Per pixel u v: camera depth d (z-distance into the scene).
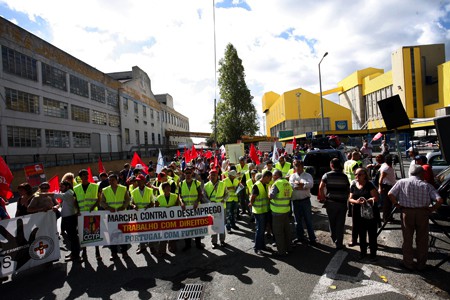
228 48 47.53
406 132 25.30
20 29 23.44
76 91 31.53
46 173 20.78
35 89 25.05
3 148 21.38
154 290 4.61
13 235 5.57
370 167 10.52
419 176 4.77
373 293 4.13
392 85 59.53
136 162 11.95
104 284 4.96
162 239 6.38
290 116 64.44
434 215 6.86
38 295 4.70
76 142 31.20
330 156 11.38
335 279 4.62
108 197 6.34
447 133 5.61
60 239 7.97
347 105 80.94
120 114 41.97
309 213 6.31
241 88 46.75
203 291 4.48
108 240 6.25
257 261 5.57
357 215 5.44
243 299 4.18
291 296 4.18
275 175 5.93
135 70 50.78
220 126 45.97
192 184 6.72
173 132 64.81
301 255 5.72
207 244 6.86
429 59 52.81
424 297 3.97
